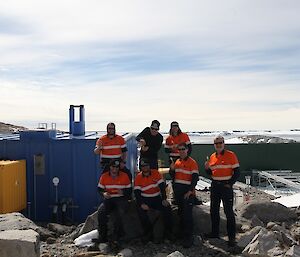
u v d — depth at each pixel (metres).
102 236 9.70
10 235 6.96
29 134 13.29
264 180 24.33
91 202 13.07
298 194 17.06
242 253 8.71
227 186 9.42
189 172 9.74
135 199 10.56
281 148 26.16
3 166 11.55
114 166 9.81
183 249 9.32
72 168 13.13
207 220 10.37
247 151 26.17
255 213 11.37
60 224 12.63
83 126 14.92
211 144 25.66
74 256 8.89
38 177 13.24
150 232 9.89
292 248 8.09
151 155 11.09
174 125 11.09
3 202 11.52
